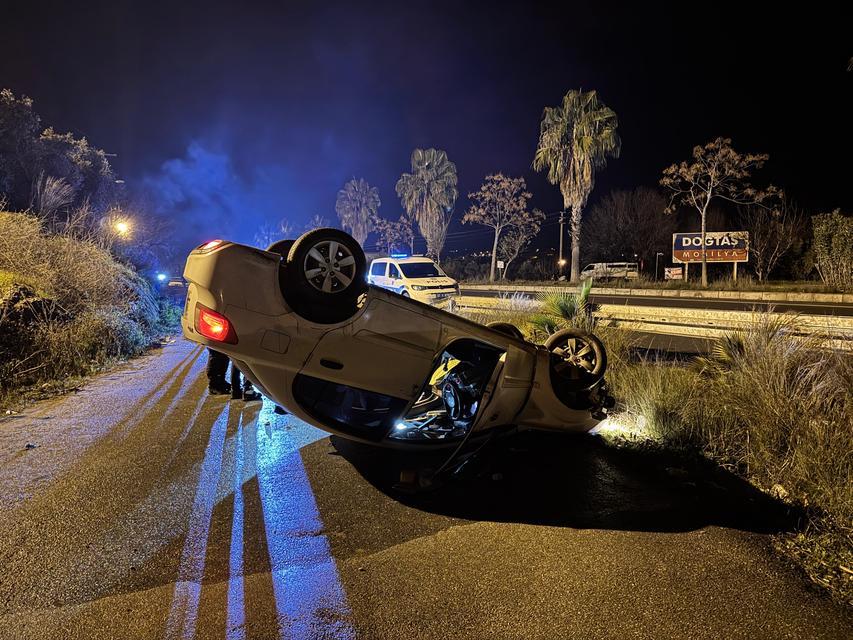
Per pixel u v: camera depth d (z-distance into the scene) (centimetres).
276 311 376
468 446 469
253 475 447
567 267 4684
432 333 426
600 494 407
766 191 3012
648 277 3819
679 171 3105
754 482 429
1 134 1664
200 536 347
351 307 393
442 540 342
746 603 277
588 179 3825
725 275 3425
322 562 317
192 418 615
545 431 525
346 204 7769
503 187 4594
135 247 1952
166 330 1548
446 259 6297
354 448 510
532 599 281
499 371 452
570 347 535
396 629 259
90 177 1973
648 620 265
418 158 5725
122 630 257
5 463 474
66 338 905
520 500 398
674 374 651
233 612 271
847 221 2478
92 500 399
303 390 422
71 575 304
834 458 409
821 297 2277
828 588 291
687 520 366
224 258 364
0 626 260
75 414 635
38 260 1081
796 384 510
